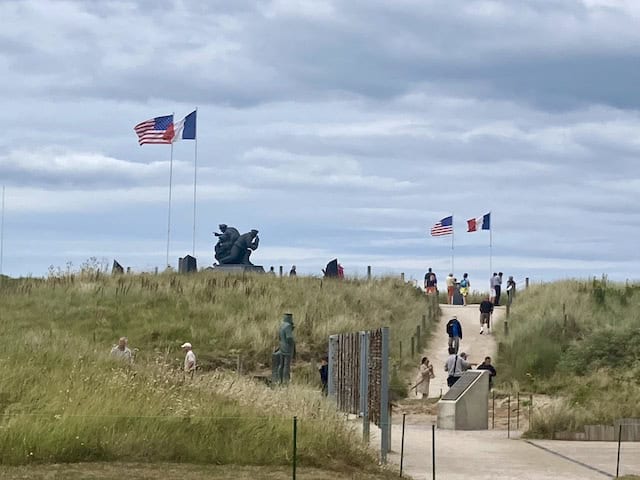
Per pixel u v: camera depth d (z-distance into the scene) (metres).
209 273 55.25
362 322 44.25
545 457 21.05
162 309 44.00
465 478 17.84
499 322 47.94
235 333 40.50
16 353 22.64
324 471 16.42
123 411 17.36
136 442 16.64
